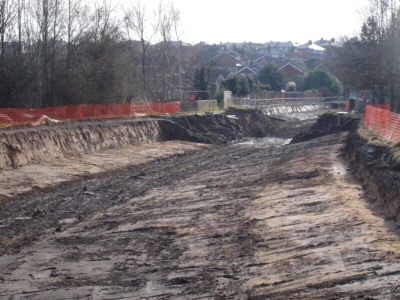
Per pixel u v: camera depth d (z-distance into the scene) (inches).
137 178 836.0
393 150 570.6
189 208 577.0
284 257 368.5
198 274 361.7
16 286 362.0
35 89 1296.8
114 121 1277.1
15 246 460.8
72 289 351.6
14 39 1217.4
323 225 427.5
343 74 1654.8
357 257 339.3
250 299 304.0
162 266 387.2
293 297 295.3
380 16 1488.7
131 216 561.3
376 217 435.2
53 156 926.4
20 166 827.4
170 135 1435.8
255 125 1867.6
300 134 1508.4
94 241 469.1
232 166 924.6
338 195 524.4
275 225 453.7
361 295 280.8
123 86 1536.7
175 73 2288.4
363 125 1061.1
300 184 616.4
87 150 1043.3
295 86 3240.7
